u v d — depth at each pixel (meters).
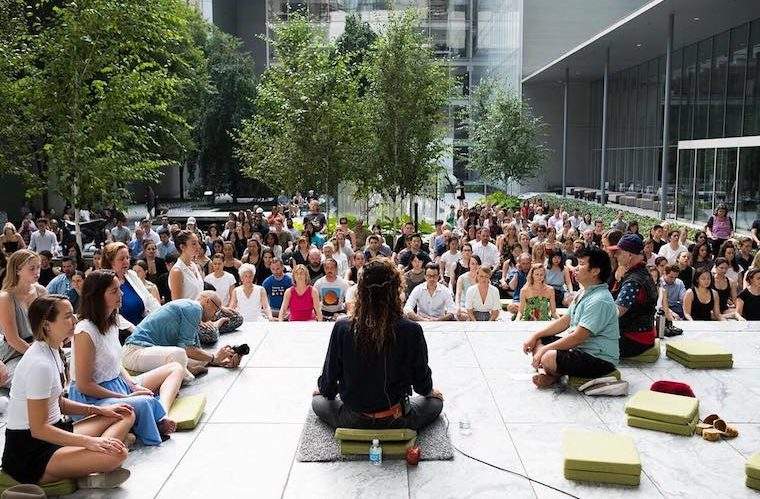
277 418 5.78
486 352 7.68
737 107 24.77
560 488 4.58
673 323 8.65
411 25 22.58
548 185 46.28
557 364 6.41
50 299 4.46
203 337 7.72
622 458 4.68
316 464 4.93
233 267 12.53
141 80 15.27
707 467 4.88
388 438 4.99
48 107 14.66
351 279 12.18
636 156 36.59
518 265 11.95
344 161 21.73
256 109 42.38
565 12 44.09
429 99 22.55
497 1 52.12
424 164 22.98
